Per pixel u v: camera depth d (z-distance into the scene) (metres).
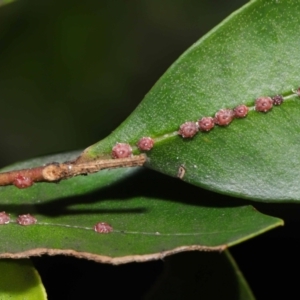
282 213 0.38
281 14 0.29
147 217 0.29
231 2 0.51
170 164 0.29
